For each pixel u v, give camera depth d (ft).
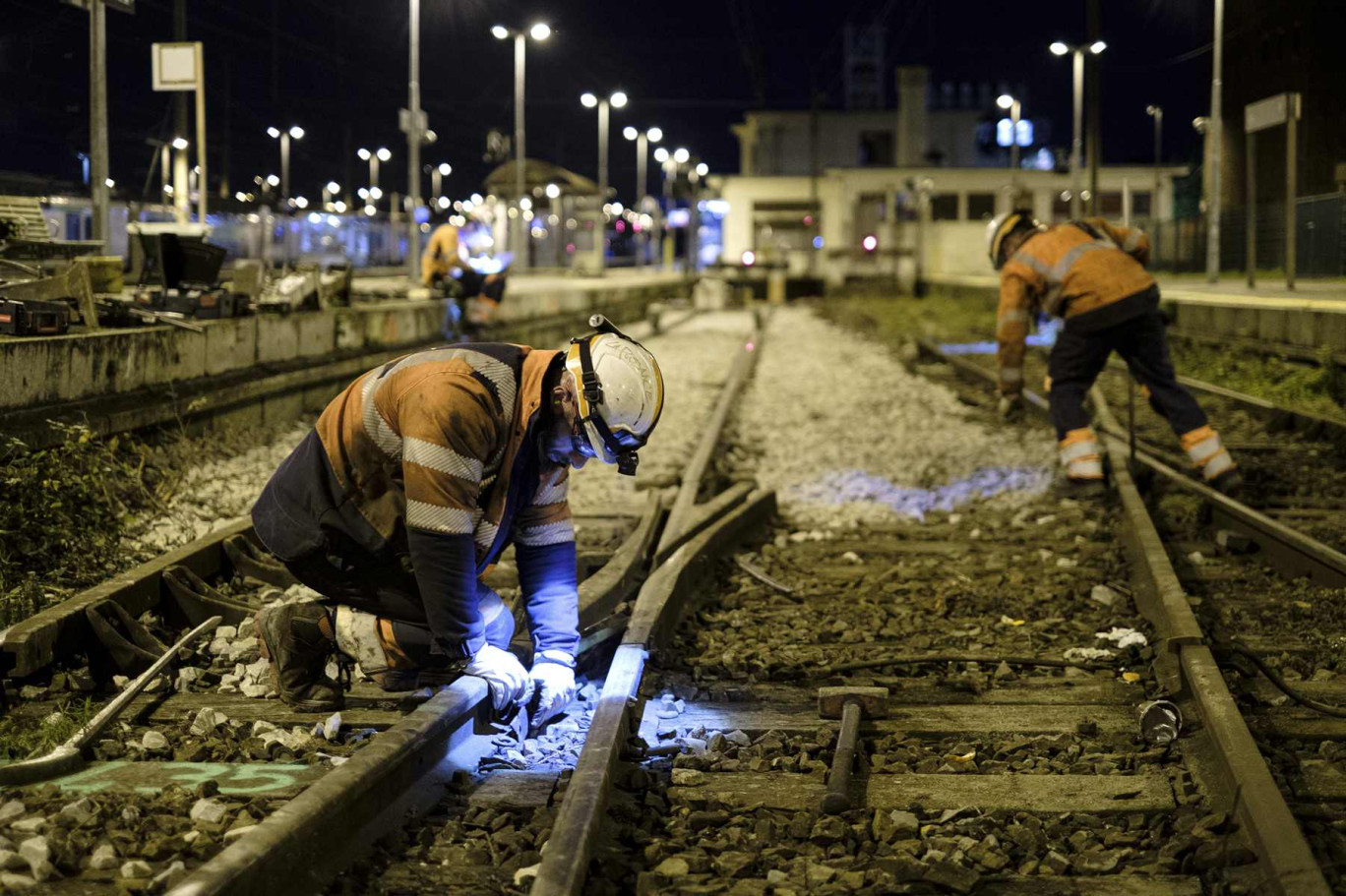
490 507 13.88
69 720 14.61
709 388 53.72
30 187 55.88
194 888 9.12
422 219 177.47
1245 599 20.85
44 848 10.57
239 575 21.08
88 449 23.91
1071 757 14.25
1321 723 15.08
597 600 18.94
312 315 39.81
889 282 156.56
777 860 11.64
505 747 14.34
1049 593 21.49
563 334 79.61
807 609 21.04
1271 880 10.49
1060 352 28.94
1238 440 35.86
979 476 32.42
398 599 14.52
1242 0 134.82
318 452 14.05
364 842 11.43
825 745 14.51
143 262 42.63
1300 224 88.33
